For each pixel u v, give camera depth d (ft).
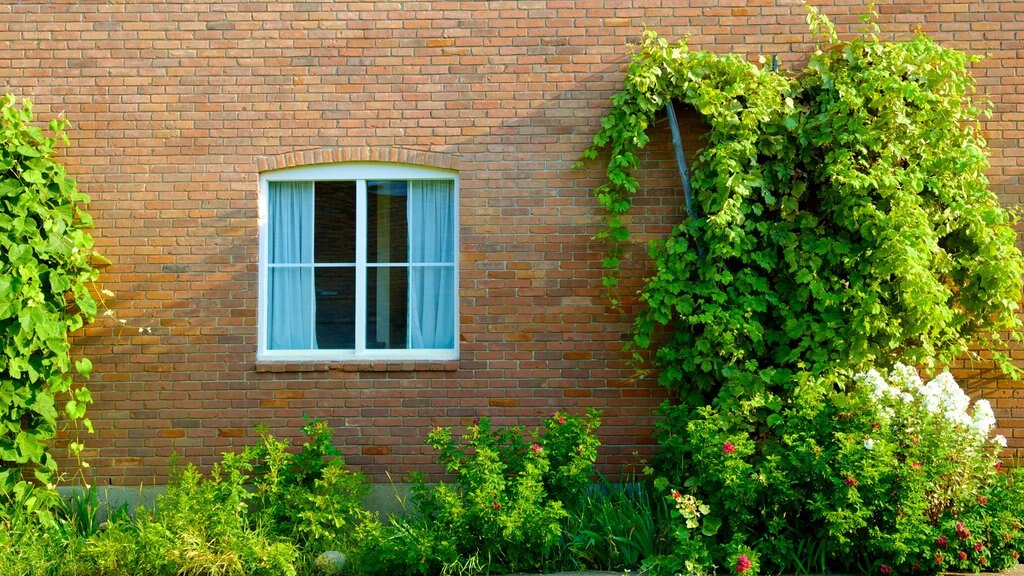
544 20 23.68
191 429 23.39
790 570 19.33
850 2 23.58
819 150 22.93
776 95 22.36
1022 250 23.24
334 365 23.38
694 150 23.43
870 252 21.63
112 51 23.79
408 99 23.68
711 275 22.03
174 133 23.67
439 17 23.76
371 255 24.03
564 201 23.49
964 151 22.31
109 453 23.40
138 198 23.62
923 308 21.04
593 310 23.36
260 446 22.09
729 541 19.51
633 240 23.36
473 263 23.49
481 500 19.31
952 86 22.66
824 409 20.22
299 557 20.01
